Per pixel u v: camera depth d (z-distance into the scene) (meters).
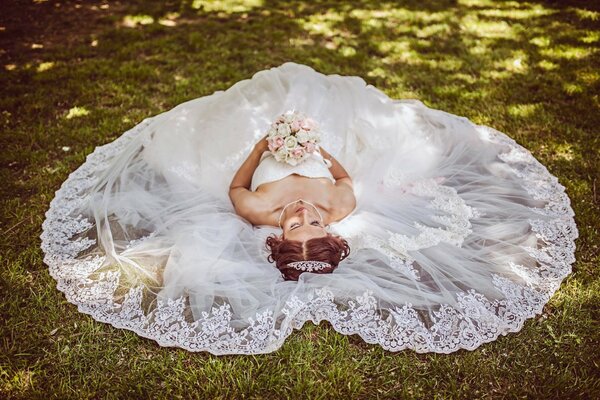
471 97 5.40
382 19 7.52
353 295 3.08
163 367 2.76
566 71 5.87
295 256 3.12
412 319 2.99
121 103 5.25
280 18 7.54
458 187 4.06
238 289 3.09
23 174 4.20
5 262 3.34
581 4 7.89
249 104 4.33
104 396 2.63
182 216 3.60
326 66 6.08
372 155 4.15
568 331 2.98
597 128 4.82
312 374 2.77
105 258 3.34
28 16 7.41
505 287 3.20
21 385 2.64
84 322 2.98
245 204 3.57
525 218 3.74
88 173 4.11
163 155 4.04
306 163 3.68
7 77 5.65
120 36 6.79
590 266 3.40
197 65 6.07
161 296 3.06
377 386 2.72
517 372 2.78
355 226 3.61
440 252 3.40
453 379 2.73
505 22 7.34
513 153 4.42
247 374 2.74
